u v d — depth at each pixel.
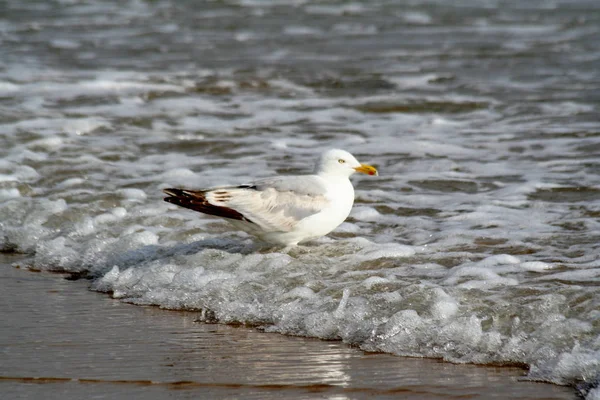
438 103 21.44
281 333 9.38
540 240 11.79
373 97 22.22
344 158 11.12
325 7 37.38
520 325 8.80
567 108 20.72
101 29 32.19
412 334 8.90
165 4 37.97
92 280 11.45
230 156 16.92
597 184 14.58
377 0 38.88
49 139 17.64
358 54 28.22
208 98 22.09
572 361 8.05
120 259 11.75
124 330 9.53
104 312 10.15
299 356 8.71
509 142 17.81
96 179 15.36
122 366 8.52
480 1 38.22
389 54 28.19
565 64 25.98
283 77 24.70
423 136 18.47
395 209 13.62
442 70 25.59
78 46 28.95
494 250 11.43
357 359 8.61
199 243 11.84
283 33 32.00
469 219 12.98
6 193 14.45
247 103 21.62
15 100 21.09
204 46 29.44
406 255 11.19
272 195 10.80
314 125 19.52
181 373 8.34
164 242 12.22
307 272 10.53
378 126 19.48
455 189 14.72
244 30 32.50
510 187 14.65
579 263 10.72
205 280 10.55
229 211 10.55
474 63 26.55
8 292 10.94
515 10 36.03
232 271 10.76
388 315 9.25
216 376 8.25
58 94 21.84
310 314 9.46
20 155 16.55
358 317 9.30
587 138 17.89
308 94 22.77
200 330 9.52
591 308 8.96
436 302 9.27
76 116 19.77
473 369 8.30
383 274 10.50
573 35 30.67
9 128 18.47
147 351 8.90
